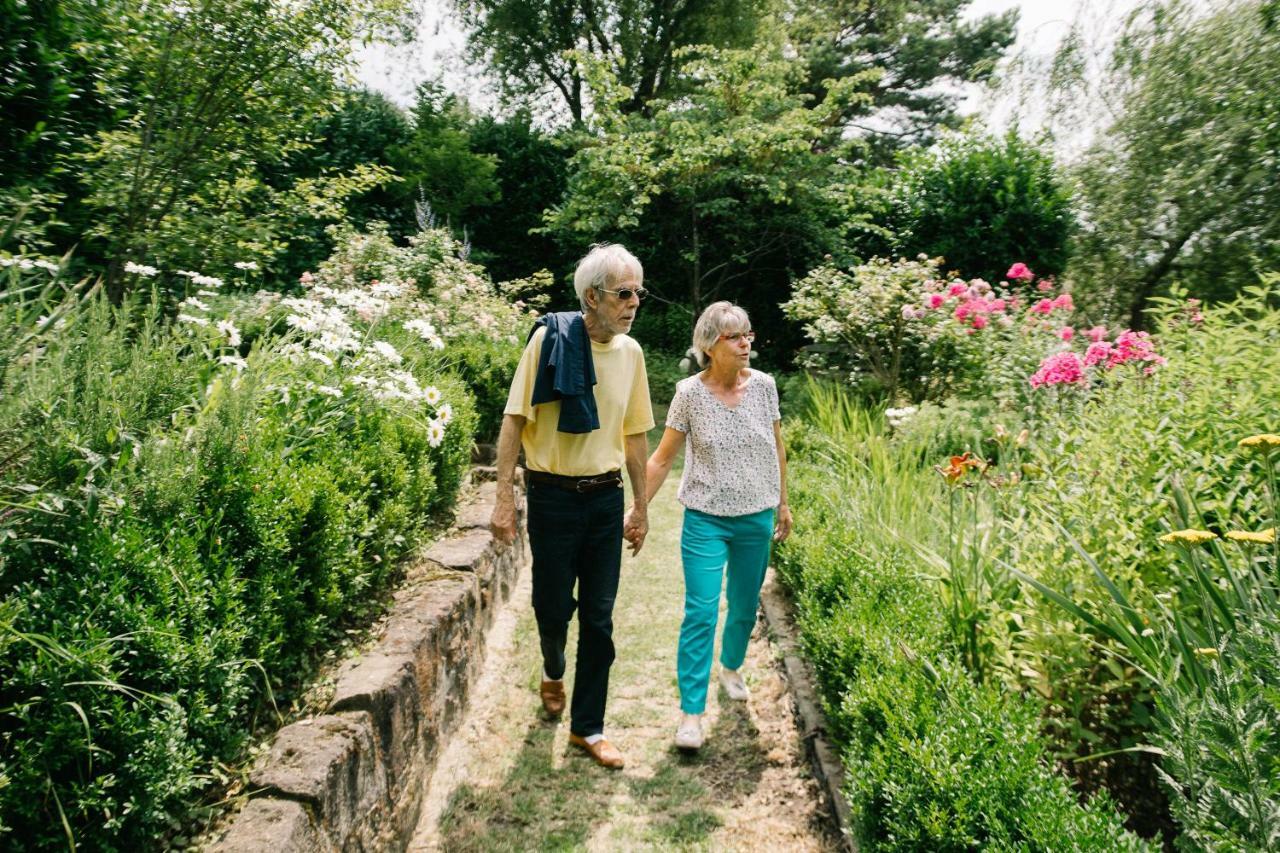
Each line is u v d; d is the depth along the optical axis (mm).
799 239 11297
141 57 4734
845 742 2441
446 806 2438
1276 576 1626
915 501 3668
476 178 12547
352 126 12469
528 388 2482
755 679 3268
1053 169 10297
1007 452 3457
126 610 1619
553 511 2559
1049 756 1979
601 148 11062
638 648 3559
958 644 2318
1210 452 2555
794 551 3553
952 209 10180
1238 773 1118
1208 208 8398
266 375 2846
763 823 2361
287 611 2221
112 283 4551
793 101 11352
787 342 12172
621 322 2484
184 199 5086
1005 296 6980
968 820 1532
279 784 1714
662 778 2602
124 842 1508
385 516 2980
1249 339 3393
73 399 2047
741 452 2752
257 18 4633
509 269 14125
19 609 1460
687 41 17984
